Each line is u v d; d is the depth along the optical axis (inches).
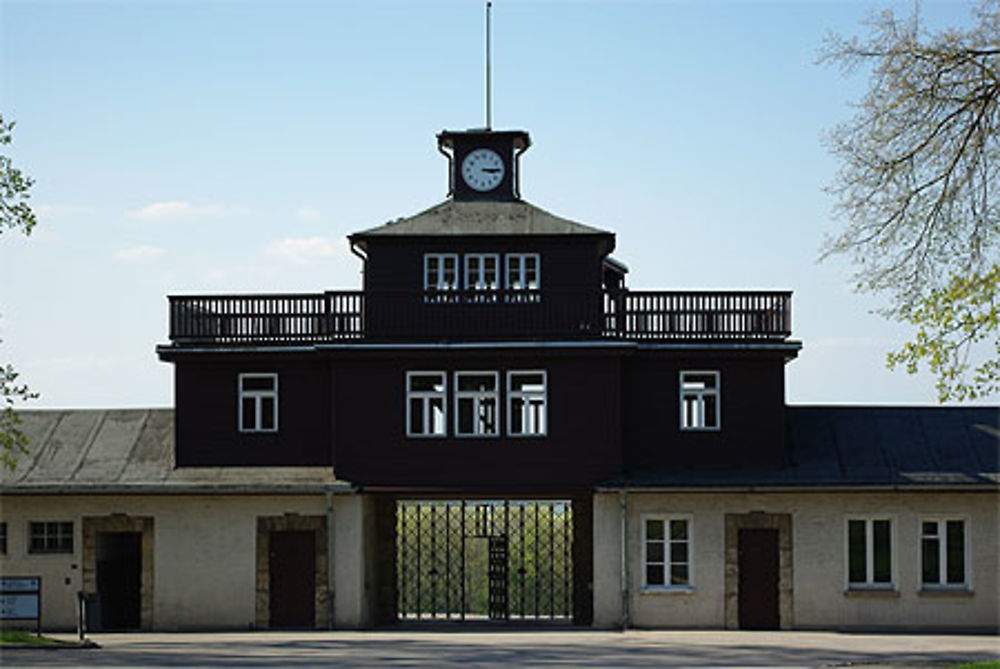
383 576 1525.6
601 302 1455.5
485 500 1472.7
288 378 1481.3
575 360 1438.2
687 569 1414.9
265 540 1437.0
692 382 1467.8
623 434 1454.2
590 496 1451.8
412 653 1102.4
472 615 1891.0
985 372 963.3
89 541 1444.4
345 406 1446.9
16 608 1438.2
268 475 1450.5
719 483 1403.8
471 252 1493.6
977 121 1094.4
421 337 1445.6
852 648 1161.4
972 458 1437.0
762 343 1445.6
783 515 1412.4
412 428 1450.5
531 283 1489.9
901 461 1437.0
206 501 1443.2
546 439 1433.3
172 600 1434.5
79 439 1517.0
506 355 1433.3
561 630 1403.8
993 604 1397.6
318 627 1419.8
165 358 1476.4
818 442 1473.9
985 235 1091.9
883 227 1120.2
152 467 1469.0
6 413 1306.6
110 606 1486.2
